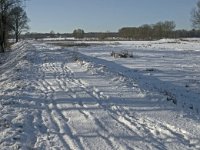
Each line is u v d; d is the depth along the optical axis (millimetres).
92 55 41562
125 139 8234
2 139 8242
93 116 10422
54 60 31062
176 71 24750
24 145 7855
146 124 9422
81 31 164625
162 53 45406
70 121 9945
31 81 17656
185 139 8164
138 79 19500
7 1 55406
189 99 14203
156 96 12953
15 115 10523
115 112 10844
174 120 9672
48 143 8055
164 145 7762
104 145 7855
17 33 89812
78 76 19266
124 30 155750
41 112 11086
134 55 41438
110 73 20125
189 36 143750
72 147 7762
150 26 150750
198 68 26938
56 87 15656
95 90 14516
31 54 38562
